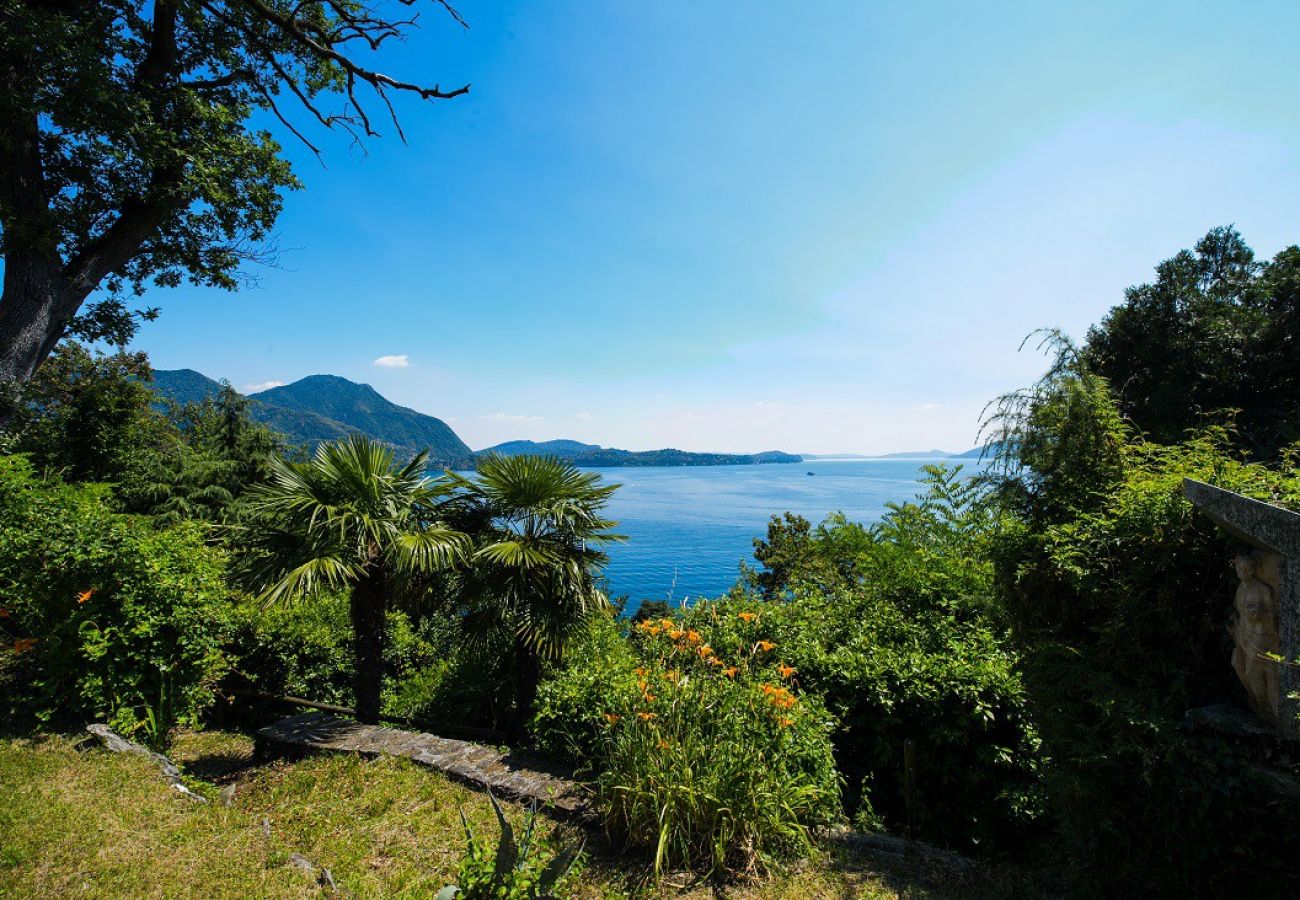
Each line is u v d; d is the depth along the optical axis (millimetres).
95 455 14414
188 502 14555
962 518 7301
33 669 5465
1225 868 2404
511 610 5531
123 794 3900
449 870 3262
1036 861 3773
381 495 5773
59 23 8016
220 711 6492
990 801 4305
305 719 5680
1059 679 3219
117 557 5277
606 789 3770
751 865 3336
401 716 6402
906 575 7121
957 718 4395
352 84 11648
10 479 6902
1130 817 2756
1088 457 3756
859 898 3117
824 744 4090
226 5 11031
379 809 3992
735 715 3891
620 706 4184
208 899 2924
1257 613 2426
